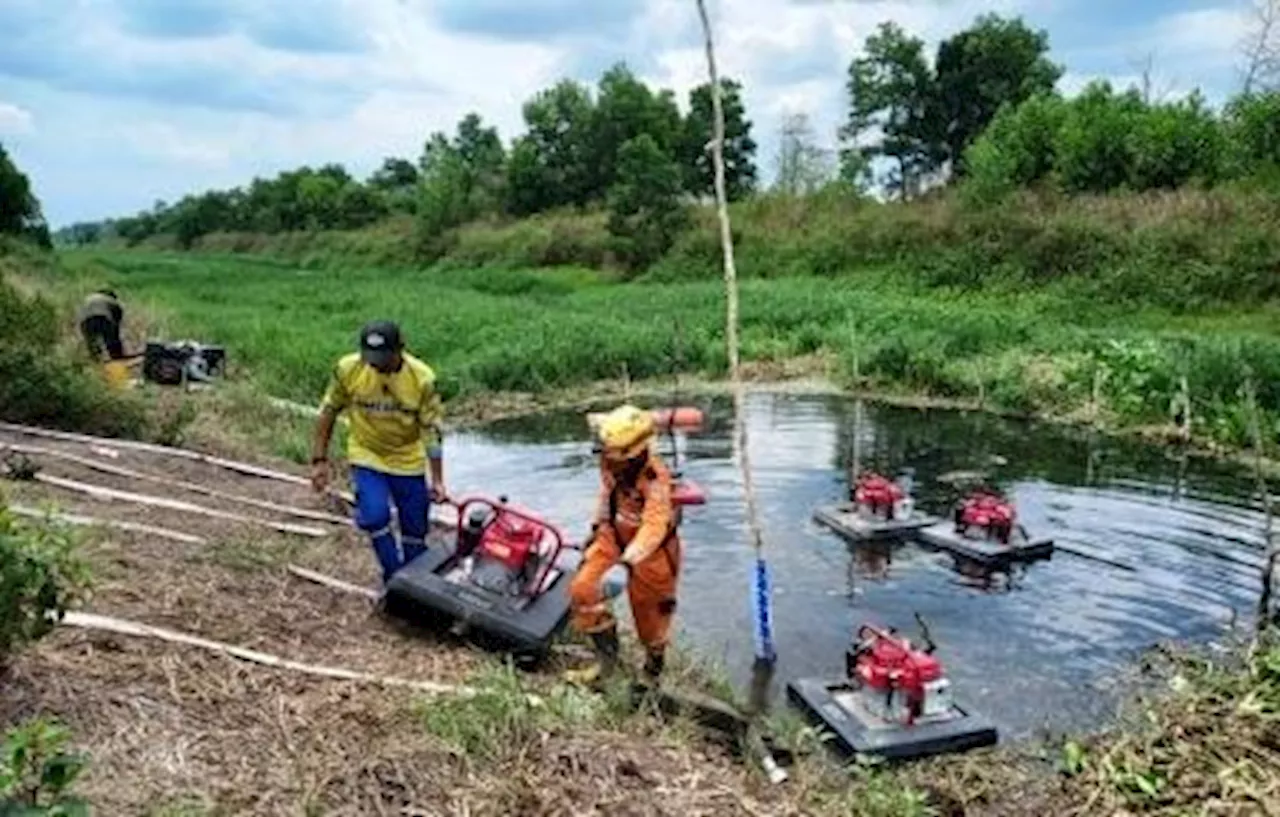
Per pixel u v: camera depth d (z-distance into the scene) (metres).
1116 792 5.32
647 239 43.56
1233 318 24.25
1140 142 33.25
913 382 19.17
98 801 4.15
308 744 4.89
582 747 5.04
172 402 14.12
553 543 8.79
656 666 6.60
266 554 7.90
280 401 15.83
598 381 20.64
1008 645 7.77
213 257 74.12
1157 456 14.21
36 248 43.78
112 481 9.62
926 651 6.43
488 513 7.20
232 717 5.04
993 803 5.53
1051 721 6.58
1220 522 10.95
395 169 104.31
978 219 32.44
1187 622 8.20
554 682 6.31
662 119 62.12
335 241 70.00
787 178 54.28
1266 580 8.06
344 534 9.07
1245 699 5.86
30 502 8.23
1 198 45.94
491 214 64.44
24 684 4.88
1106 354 17.88
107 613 6.04
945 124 56.47
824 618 8.23
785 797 5.13
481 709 5.21
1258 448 8.74
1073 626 8.12
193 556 7.54
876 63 56.75
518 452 14.86
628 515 6.32
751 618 8.20
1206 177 32.06
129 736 4.66
